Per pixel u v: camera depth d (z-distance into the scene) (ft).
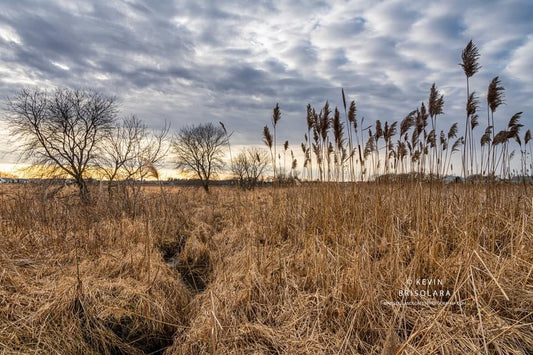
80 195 28.40
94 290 13.56
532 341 8.80
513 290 10.66
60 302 12.30
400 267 13.65
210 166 146.72
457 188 19.57
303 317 11.70
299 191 26.22
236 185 28.68
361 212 16.65
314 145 22.43
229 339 10.94
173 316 13.94
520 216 15.39
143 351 12.21
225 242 23.53
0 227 21.93
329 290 12.57
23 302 12.32
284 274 14.32
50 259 17.34
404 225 18.17
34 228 22.45
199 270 20.48
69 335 11.09
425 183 18.44
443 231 16.46
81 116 75.10
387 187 20.16
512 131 17.20
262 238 20.95
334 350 9.89
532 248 12.67
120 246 20.76
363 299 11.14
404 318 10.10
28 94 72.54
